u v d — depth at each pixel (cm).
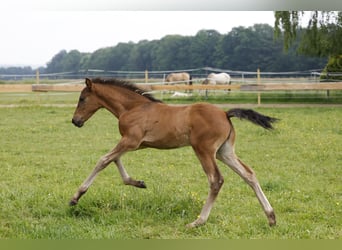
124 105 615
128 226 530
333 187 731
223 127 548
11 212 576
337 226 543
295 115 1588
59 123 1416
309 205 626
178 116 566
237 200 647
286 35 2148
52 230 504
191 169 846
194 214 571
